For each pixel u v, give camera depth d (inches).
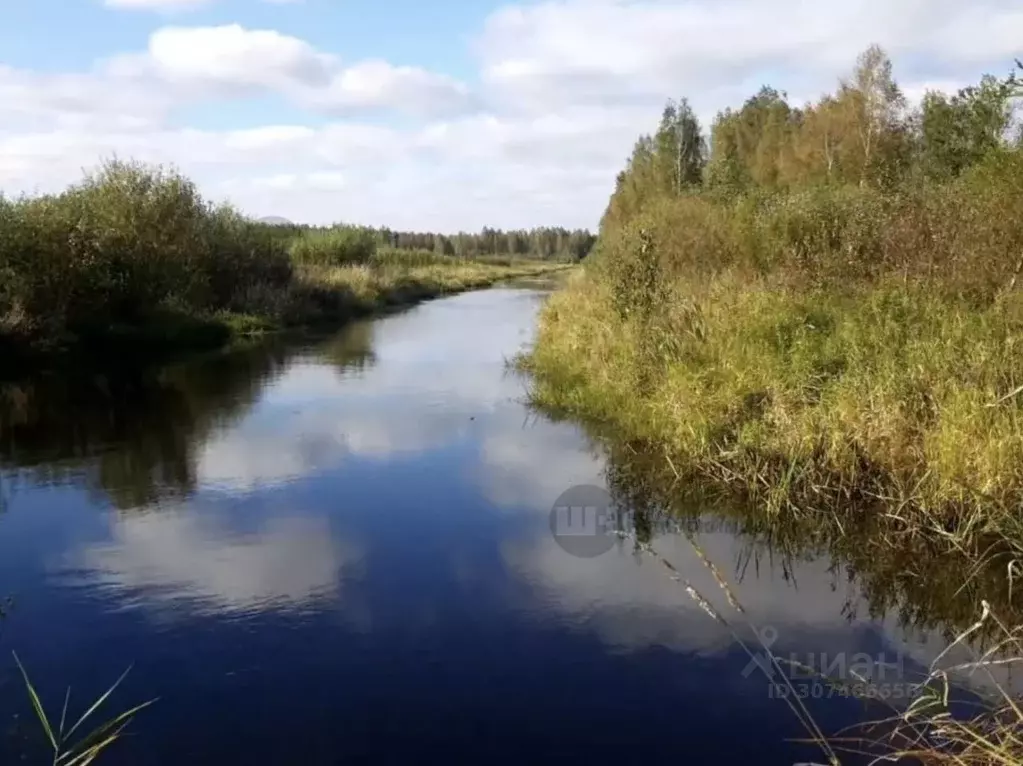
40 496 292.2
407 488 301.3
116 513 274.7
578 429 385.7
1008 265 351.9
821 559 235.1
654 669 175.9
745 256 509.4
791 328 360.8
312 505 283.1
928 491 247.4
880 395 279.4
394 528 260.4
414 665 178.7
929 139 812.0
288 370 571.5
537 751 148.7
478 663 179.3
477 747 150.5
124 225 688.4
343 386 509.4
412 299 1285.7
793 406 306.8
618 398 399.5
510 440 367.9
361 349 679.7
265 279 900.0
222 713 161.9
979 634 190.5
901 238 413.7
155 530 258.8
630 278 487.5
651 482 301.4
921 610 203.5
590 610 203.6
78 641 189.9
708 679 172.1
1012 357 275.4
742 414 319.0
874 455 270.8
